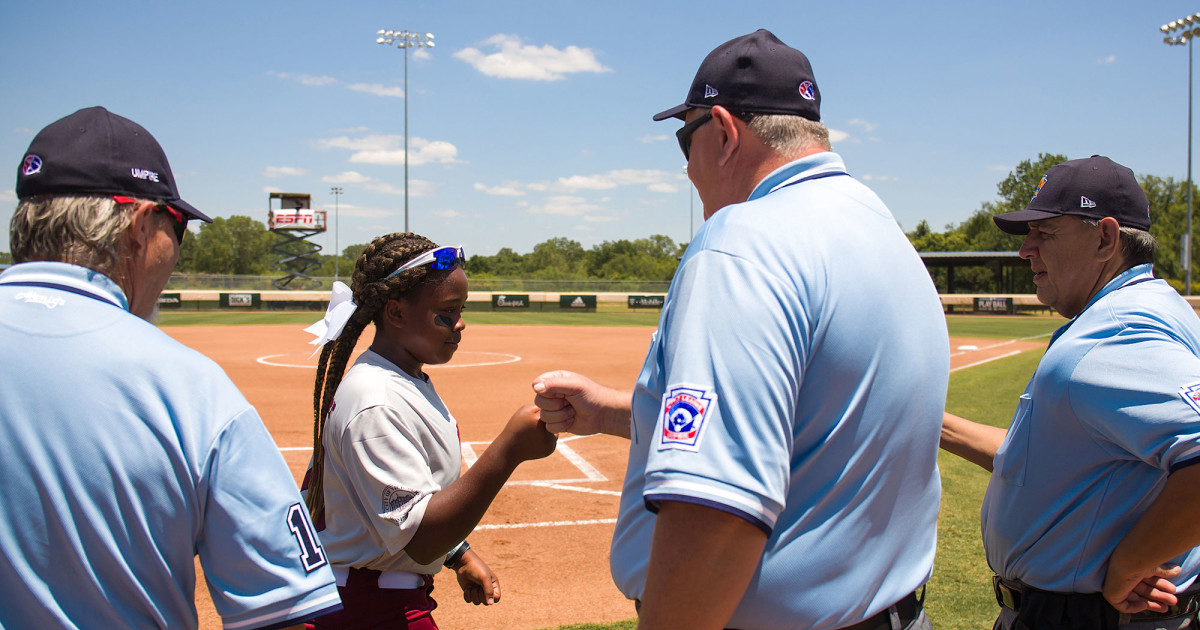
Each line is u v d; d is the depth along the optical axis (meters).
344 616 2.08
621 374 14.74
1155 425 1.67
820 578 1.22
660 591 1.09
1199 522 1.64
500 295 41.12
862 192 1.40
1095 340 1.83
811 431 1.21
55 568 1.16
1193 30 29.58
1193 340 1.87
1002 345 21.81
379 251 2.16
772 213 1.25
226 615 1.25
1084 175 2.04
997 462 2.11
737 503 1.04
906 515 1.34
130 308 1.39
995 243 77.00
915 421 1.29
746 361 1.09
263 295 38.28
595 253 111.38
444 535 1.90
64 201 1.24
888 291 1.26
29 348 1.17
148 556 1.19
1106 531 1.84
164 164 1.39
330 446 2.03
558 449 7.61
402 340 2.18
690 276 1.21
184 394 1.22
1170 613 1.92
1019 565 2.01
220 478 1.22
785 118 1.39
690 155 1.56
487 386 12.45
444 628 3.81
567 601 4.15
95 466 1.15
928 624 1.47
